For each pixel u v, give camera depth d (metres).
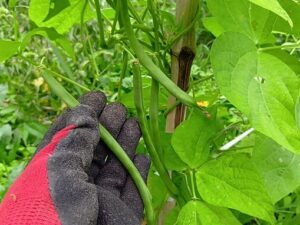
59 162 0.23
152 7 0.28
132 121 0.27
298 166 0.27
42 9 0.31
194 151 0.27
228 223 0.27
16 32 0.31
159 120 0.31
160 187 0.31
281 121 0.22
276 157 0.27
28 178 0.23
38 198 0.22
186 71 0.29
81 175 0.23
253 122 0.22
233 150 0.30
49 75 0.27
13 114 0.92
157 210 0.31
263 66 0.23
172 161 0.28
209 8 0.25
